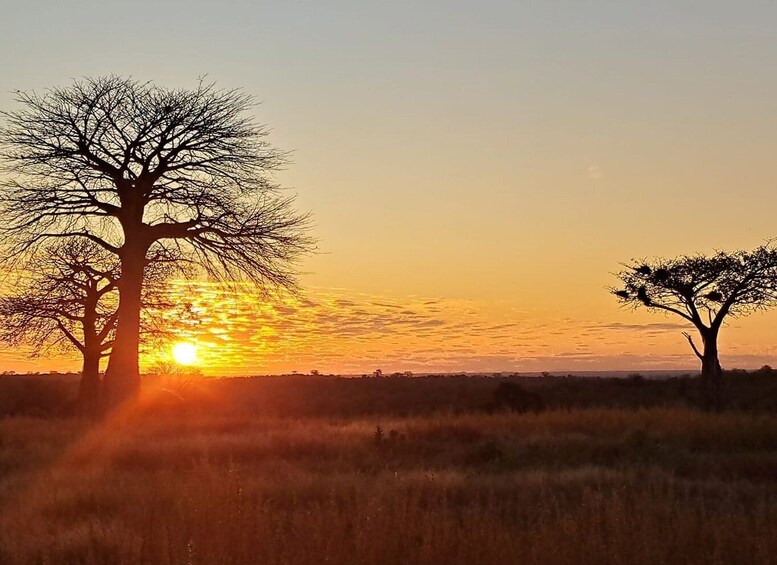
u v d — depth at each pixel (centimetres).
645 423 2241
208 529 917
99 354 3391
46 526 1017
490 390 4381
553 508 1077
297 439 1903
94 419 2667
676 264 3625
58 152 2744
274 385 5097
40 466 1580
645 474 1368
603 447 1750
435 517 965
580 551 822
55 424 2459
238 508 991
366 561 813
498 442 1889
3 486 1323
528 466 1546
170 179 2859
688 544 855
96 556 873
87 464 1623
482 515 1012
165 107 2767
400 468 1523
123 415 2691
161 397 3356
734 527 901
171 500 1115
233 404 3562
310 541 854
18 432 2162
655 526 902
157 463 1630
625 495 1104
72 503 1145
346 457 1686
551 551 819
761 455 1645
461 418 2447
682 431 2030
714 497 1216
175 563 809
